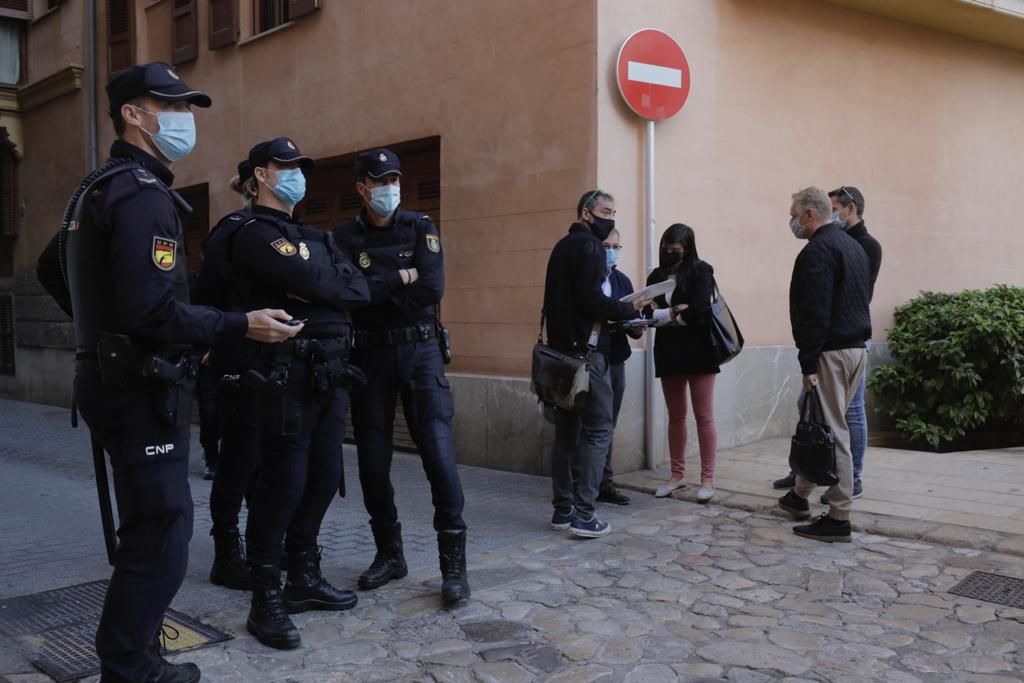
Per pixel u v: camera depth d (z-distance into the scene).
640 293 4.92
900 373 7.93
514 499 6.02
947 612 3.82
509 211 6.86
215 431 6.70
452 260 7.29
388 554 4.34
